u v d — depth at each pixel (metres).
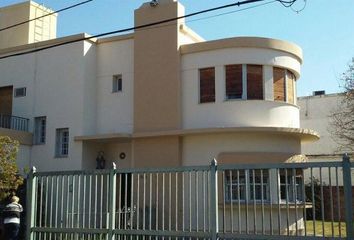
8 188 15.71
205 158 19.81
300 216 19.02
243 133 19.52
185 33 21.59
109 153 22.17
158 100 20.69
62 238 12.39
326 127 33.88
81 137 21.38
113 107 22.06
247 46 19.94
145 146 20.77
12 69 24.06
